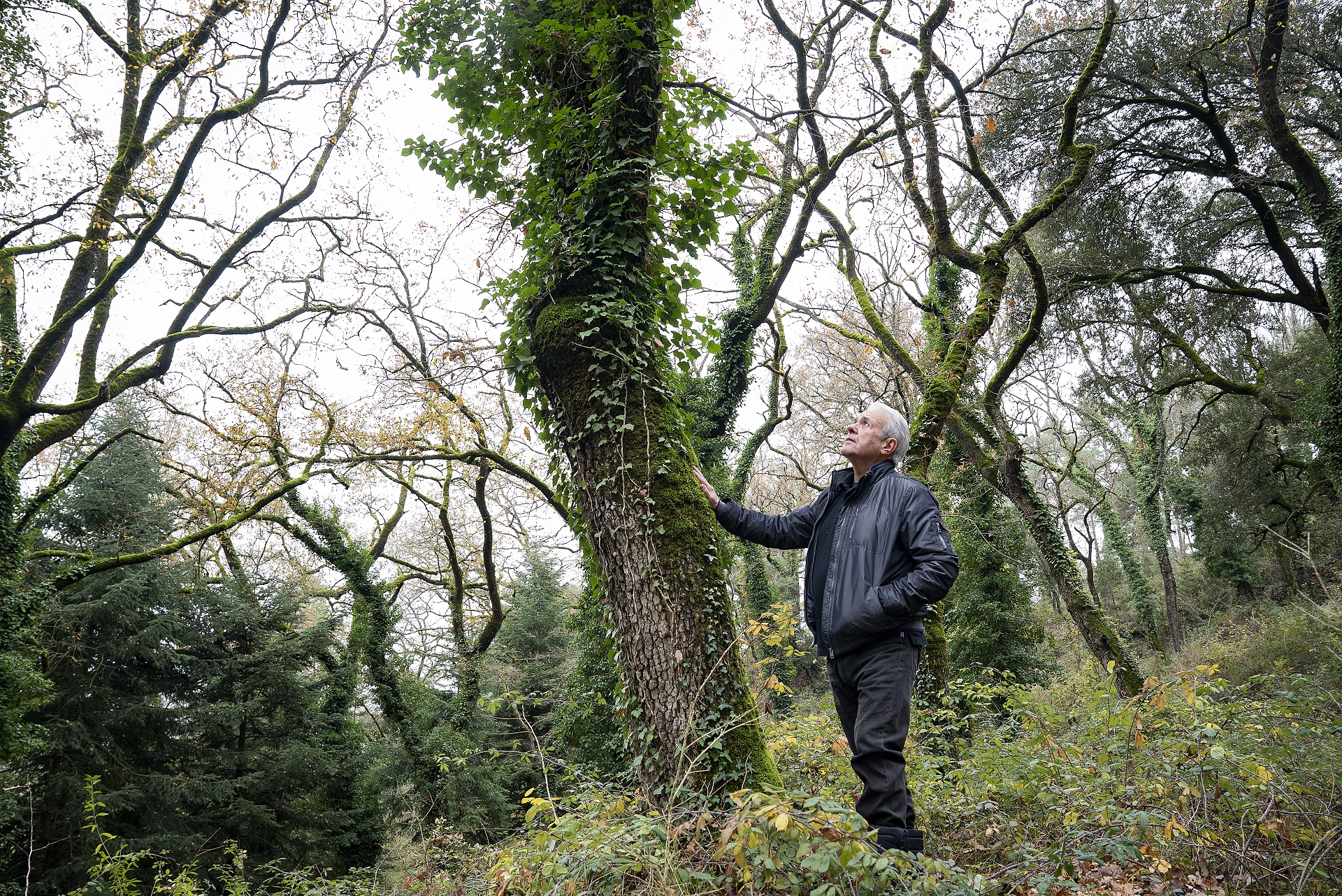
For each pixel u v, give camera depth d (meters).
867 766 2.74
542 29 4.07
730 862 2.41
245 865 15.94
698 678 3.19
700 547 3.40
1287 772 3.59
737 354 14.16
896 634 2.83
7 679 12.82
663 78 4.74
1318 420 17.30
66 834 14.12
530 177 4.42
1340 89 16.05
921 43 10.71
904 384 15.88
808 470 25.25
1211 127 16.06
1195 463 23.69
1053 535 13.32
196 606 18.12
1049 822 3.42
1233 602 27.89
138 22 14.57
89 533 17.28
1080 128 16.33
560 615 26.56
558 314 3.81
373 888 7.10
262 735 18.03
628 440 3.55
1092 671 12.19
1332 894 2.83
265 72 13.13
